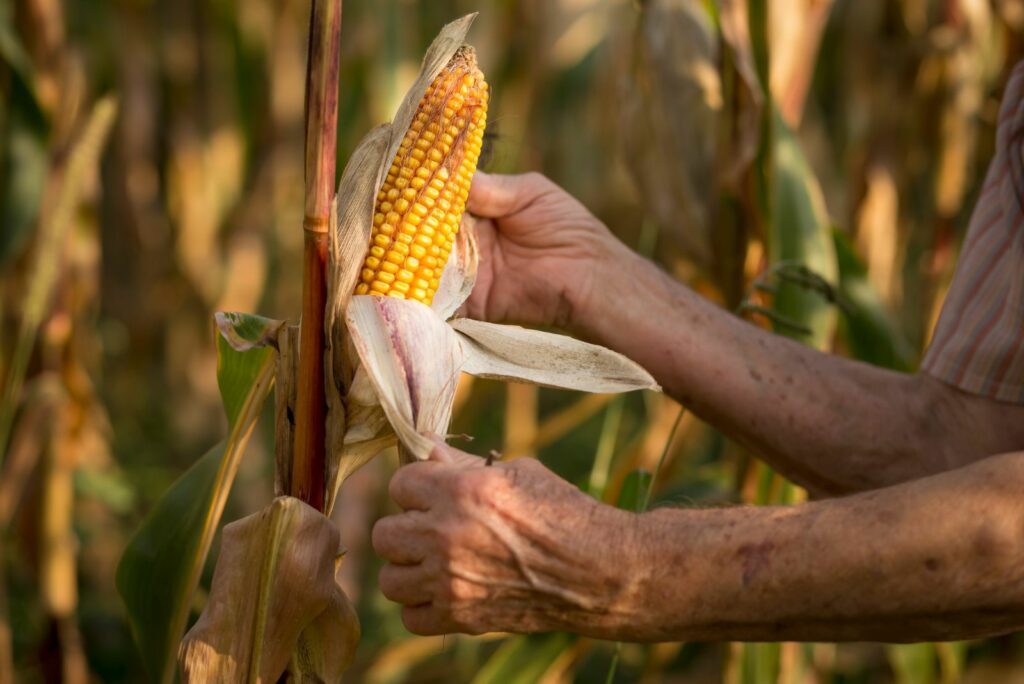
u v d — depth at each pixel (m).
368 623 5.42
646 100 3.68
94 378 6.32
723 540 1.85
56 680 4.18
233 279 6.68
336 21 1.92
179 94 7.12
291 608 2.02
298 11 6.60
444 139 2.11
